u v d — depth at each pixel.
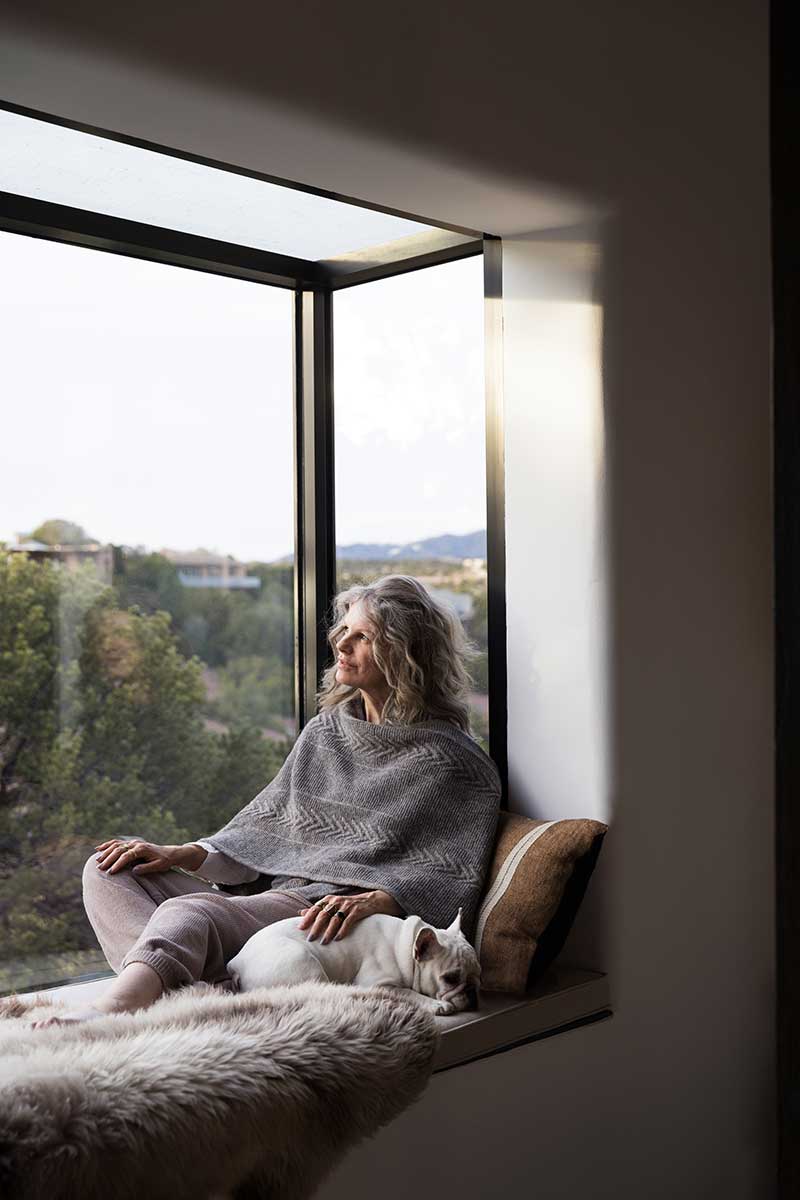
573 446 2.51
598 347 2.46
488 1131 2.10
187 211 2.59
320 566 3.07
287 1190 1.66
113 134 1.96
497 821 2.47
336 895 2.30
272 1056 1.63
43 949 2.50
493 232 2.58
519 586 2.61
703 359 2.67
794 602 1.45
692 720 2.61
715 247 2.70
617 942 2.42
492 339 2.67
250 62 1.84
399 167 2.14
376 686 2.62
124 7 1.68
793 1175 1.45
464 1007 2.12
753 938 2.76
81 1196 1.38
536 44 2.29
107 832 2.64
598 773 2.46
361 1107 1.71
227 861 2.49
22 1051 1.55
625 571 2.46
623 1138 2.41
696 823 2.62
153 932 2.05
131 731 2.70
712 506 2.69
